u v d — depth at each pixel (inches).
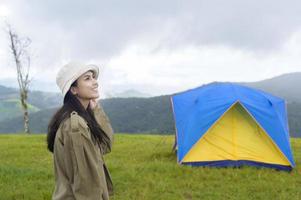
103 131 153.9
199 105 590.2
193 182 460.1
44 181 456.4
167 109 5821.9
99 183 136.9
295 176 511.8
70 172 139.9
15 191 405.4
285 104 637.3
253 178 492.1
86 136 138.3
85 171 135.9
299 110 5585.6
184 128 585.9
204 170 525.7
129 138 972.6
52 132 145.4
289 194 422.6
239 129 569.6
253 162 557.9
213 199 404.2
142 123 5359.3
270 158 556.1
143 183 448.1
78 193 135.9
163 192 422.9
